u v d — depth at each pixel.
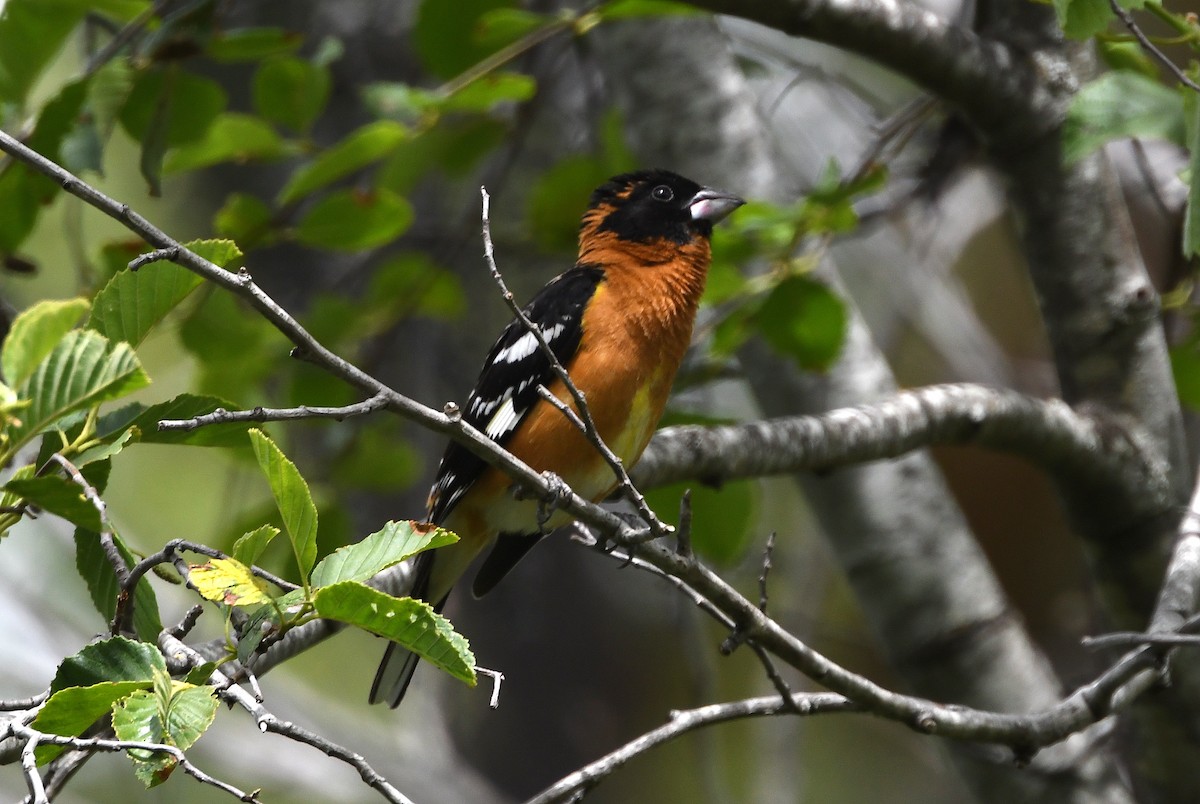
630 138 12.59
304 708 16.42
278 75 10.59
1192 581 8.44
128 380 5.07
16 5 9.22
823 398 11.80
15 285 16.25
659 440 8.97
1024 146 10.08
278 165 15.59
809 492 11.26
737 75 12.51
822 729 19.06
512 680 16.47
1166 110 7.60
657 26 12.24
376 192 10.84
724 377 11.69
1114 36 7.73
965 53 9.52
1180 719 9.89
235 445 6.05
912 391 9.53
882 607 11.17
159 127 9.71
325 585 5.11
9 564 17.11
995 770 10.55
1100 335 10.30
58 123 9.31
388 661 8.44
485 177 15.21
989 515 15.94
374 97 10.49
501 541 9.57
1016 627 11.16
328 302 12.47
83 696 4.84
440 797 15.43
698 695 13.25
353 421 12.68
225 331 11.50
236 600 5.01
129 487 19.61
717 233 10.34
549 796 6.86
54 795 5.90
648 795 17.03
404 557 5.16
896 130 11.42
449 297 12.98
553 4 13.64
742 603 6.91
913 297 15.84
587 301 9.00
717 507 11.11
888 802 18.66
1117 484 9.98
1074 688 11.89
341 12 15.03
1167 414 10.31
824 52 16.75
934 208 12.78
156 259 5.18
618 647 16.70
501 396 8.95
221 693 5.03
